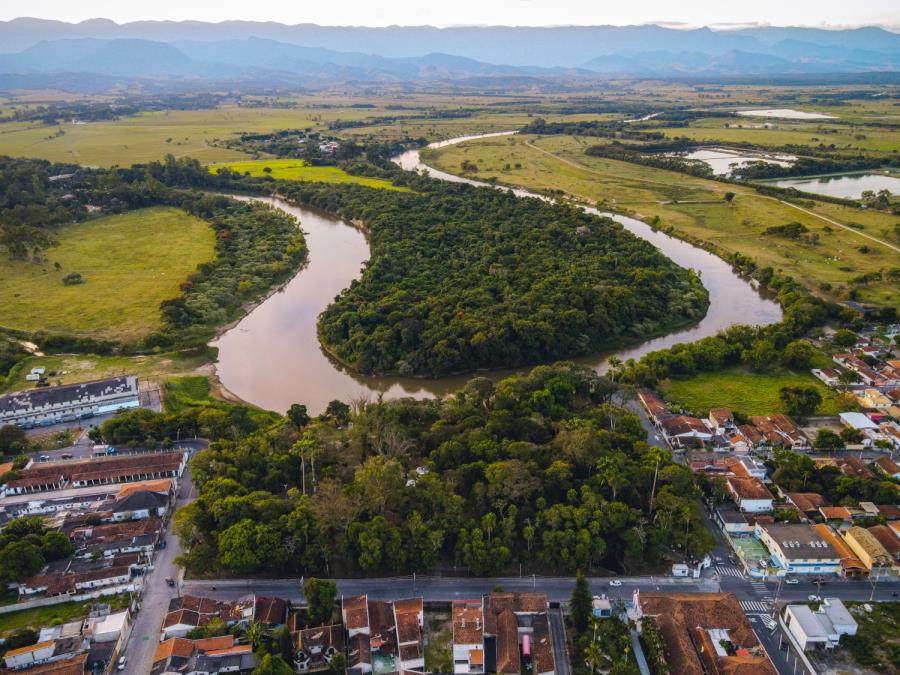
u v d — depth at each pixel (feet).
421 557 424.87
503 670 349.41
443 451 512.63
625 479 470.80
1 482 510.99
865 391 652.07
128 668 361.10
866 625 385.09
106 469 527.40
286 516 441.27
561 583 422.41
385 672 359.87
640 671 351.25
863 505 475.72
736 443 571.69
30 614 399.03
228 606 393.91
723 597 389.39
